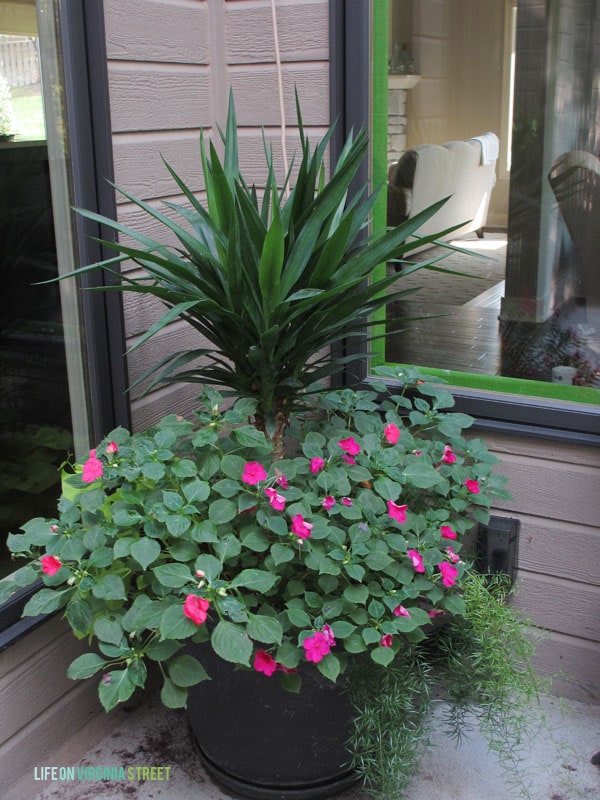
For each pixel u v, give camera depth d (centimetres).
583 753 187
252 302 157
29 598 168
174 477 153
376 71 200
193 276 154
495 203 217
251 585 139
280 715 158
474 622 169
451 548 169
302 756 163
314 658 138
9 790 174
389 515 157
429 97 211
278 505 145
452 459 179
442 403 190
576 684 205
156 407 206
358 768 170
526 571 204
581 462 193
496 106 212
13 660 171
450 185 217
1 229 167
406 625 147
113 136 182
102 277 184
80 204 177
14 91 165
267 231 157
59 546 147
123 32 182
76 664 138
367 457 166
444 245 161
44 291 178
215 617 151
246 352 165
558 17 204
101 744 191
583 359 205
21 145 168
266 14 202
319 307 160
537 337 213
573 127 208
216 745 168
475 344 213
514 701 199
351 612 149
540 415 194
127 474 149
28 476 180
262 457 163
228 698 159
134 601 148
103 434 191
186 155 206
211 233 171
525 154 212
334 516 164
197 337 220
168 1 194
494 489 180
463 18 208
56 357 183
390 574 153
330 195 154
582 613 201
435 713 192
